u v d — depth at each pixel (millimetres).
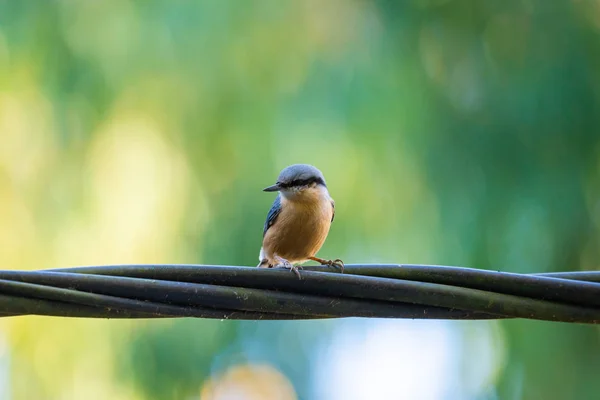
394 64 13320
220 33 13375
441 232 12398
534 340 12133
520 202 12297
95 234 12305
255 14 13641
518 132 12578
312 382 13766
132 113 12867
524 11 13312
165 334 12320
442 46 13492
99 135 12758
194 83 13141
